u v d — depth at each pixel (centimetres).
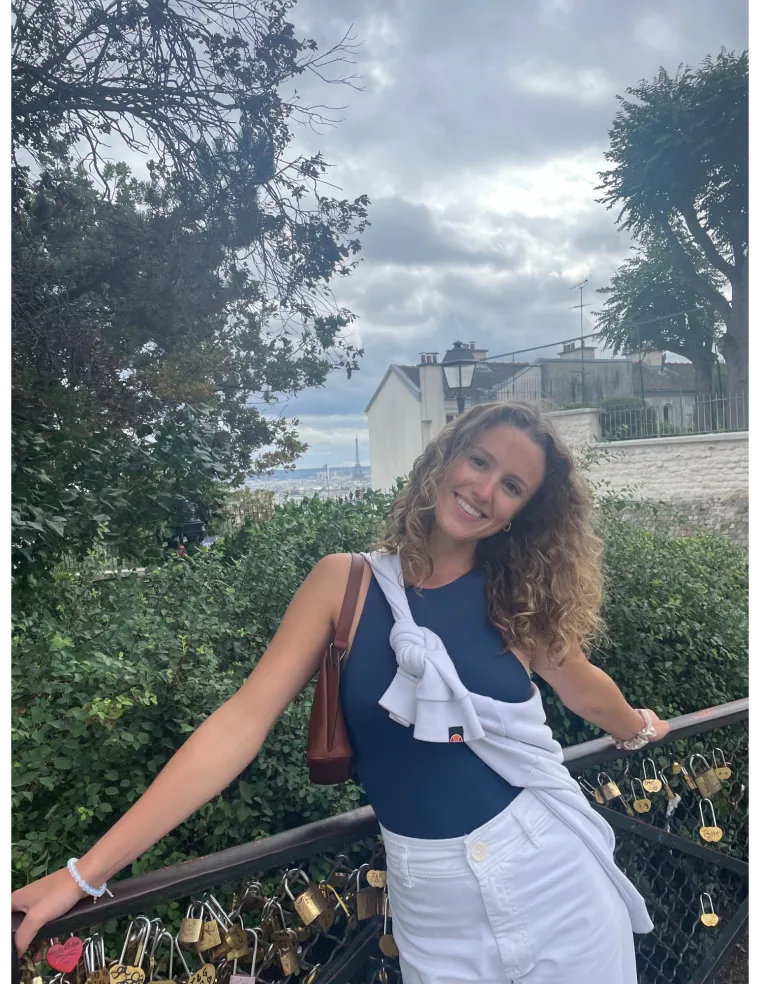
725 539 531
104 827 185
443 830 110
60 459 321
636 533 399
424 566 120
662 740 161
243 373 422
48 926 91
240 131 374
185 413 371
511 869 109
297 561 317
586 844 118
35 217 342
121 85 348
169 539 361
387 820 115
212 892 177
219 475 380
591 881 115
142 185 376
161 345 389
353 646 114
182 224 378
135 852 95
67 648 216
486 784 112
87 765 180
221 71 363
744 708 184
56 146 348
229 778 101
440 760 111
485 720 113
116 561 354
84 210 363
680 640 322
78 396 347
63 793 180
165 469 355
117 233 363
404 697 110
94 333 355
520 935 107
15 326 326
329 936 134
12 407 314
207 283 386
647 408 890
